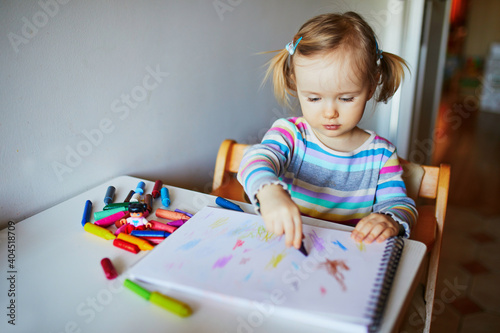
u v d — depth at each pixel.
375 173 0.85
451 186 2.44
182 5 0.95
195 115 1.08
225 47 1.11
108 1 0.79
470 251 1.76
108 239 0.65
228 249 0.57
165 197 0.76
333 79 0.68
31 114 0.71
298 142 0.84
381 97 0.88
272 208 0.55
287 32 1.34
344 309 0.45
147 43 0.89
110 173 0.89
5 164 0.69
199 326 0.45
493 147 3.10
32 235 0.66
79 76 0.77
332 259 0.55
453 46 4.81
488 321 1.35
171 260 0.54
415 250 0.59
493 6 4.59
